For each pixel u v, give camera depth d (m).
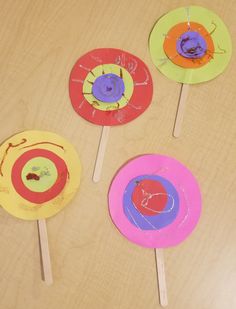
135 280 0.70
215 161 0.76
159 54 0.78
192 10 0.81
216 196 0.74
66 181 0.71
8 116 0.72
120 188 0.72
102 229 0.71
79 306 0.68
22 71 0.74
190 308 0.70
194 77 0.78
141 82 0.77
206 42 0.79
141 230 0.71
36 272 0.68
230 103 0.79
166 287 0.70
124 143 0.75
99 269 0.70
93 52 0.77
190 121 0.77
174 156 0.75
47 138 0.72
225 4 0.83
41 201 0.70
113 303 0.69
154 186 0.73
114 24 0.79
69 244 0.70
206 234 0.73
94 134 0.74
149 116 0.76
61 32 0.77
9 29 0.75
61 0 0.78
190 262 0.71
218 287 0.71
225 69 0.79
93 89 0.75
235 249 0.73
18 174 0.70
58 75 0.75
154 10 0.81
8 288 0.67
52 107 0.74
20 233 0.69
